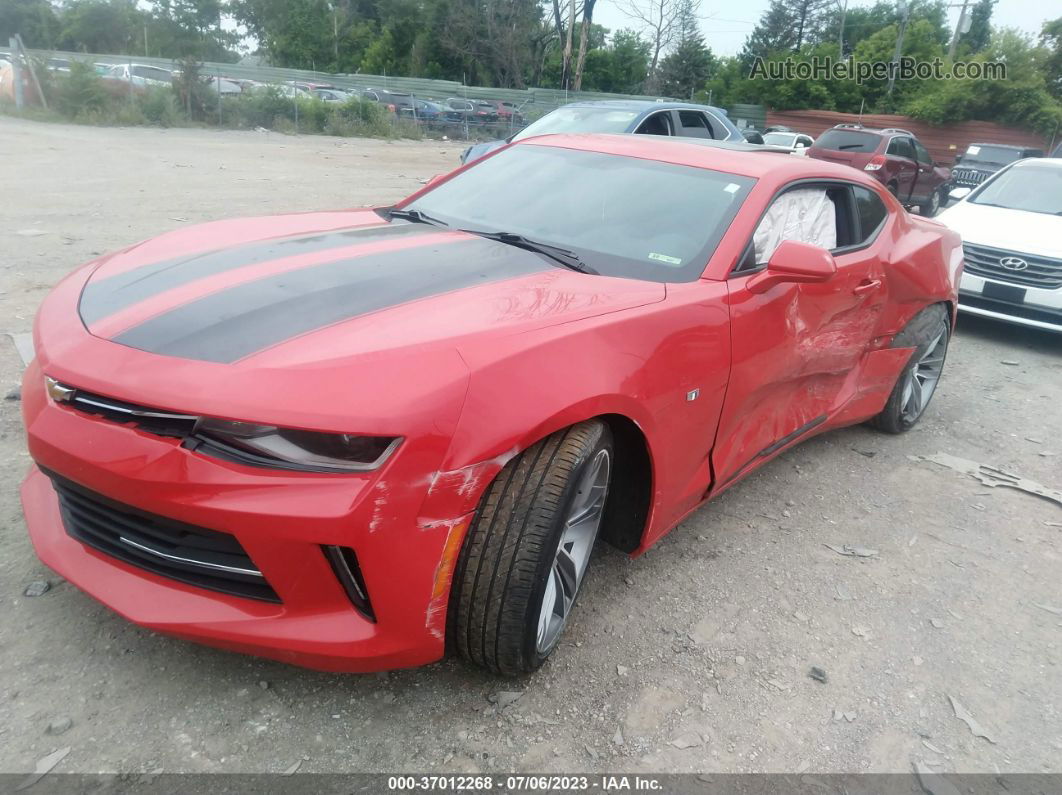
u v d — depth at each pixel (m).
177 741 2.05
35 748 1.97
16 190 9.77
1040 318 7.13
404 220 3.48
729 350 2.87
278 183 12.30
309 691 2.26
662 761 2.18
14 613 2.42
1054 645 2.94
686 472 2.88
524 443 2.09
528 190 3.52
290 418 1.87
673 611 2.87
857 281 3.78
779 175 3.40
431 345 2.09
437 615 2.10
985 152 24.25
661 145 3.74
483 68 50.47
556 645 2.49
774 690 2.52
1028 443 4.98
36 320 2.48
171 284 2.48
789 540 3.48
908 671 2.70
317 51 57.25
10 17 54.81
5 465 3.24
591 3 43.88
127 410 1.98
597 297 2.57
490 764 2.10
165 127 23.34
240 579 2.04
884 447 4.70
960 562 3.46
